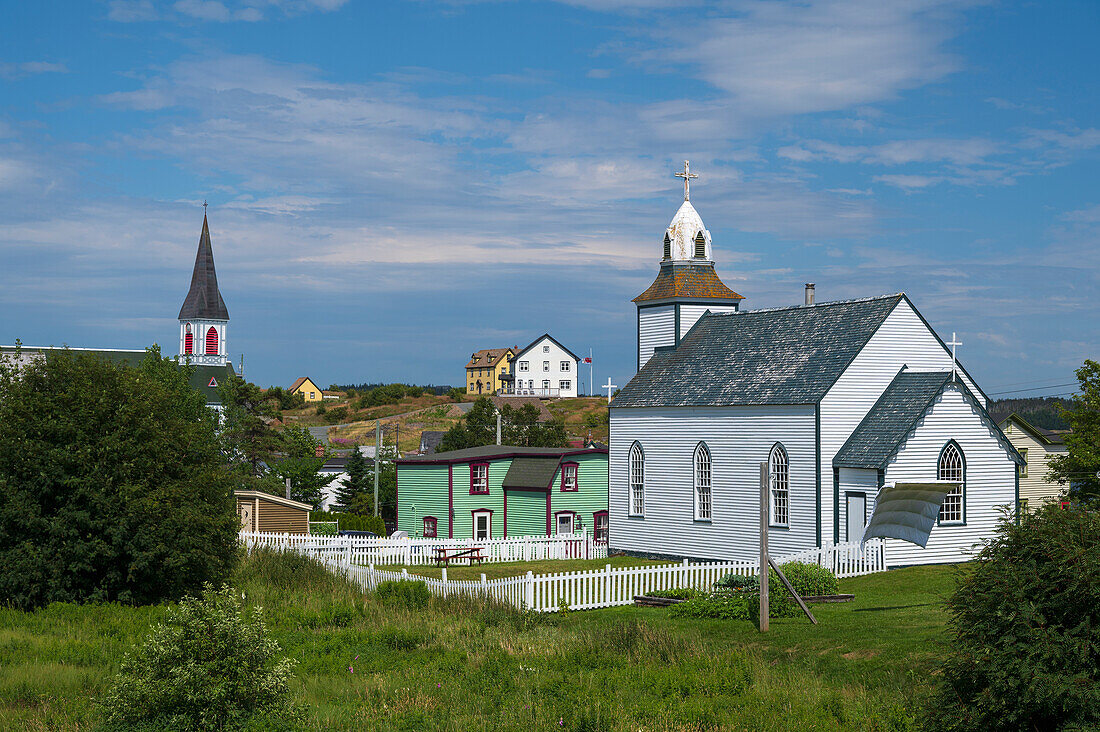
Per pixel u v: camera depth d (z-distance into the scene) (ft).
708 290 189.78
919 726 59.52
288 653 86.28
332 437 501.97
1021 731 53.01
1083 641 51.44
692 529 168.86
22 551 102.53
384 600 118.01
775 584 106.11
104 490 104.73
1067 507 58.85
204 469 114.62
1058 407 149.69
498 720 64.64
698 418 168.55
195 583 112.88
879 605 107.14
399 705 68.23
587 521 220.23
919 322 158.10
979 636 54.75
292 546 159.12
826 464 149.18
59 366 110.83
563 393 643.04
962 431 146.61
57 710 65.57
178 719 59.82
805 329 167.63
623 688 73.05
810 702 69.05
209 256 482.69
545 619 109.50
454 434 304.50
